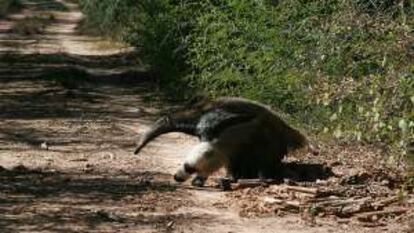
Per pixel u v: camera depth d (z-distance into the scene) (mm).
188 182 12258
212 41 18891
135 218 10055
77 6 88812
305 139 12766
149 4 27859
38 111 20891
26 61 36000
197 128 12180
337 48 13320
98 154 14680
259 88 17219
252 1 18031
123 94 25172
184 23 24625
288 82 15859
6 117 19656
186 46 23672
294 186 11602
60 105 22203
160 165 13734
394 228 9758
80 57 38688
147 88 26422
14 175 12516
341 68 13117
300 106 16328
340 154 13930
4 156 14344
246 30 17828
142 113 20781
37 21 64438
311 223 9953
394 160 9953
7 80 28578
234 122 12055
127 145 15789
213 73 19078
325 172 12594
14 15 72562
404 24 10047
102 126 18281
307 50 15484
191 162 11875
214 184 12141
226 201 11055
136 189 11703
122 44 43969
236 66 18844
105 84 28078
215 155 11906
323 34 14141
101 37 50375
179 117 12469
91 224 9703
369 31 11664
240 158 12141
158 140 16234
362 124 10258
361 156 13742
